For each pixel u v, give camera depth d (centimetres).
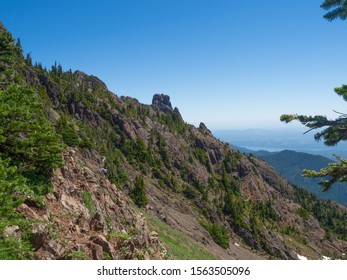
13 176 1310
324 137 1187
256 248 11638
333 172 1212
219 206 13050
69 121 10450
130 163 11938
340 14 1130
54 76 14262
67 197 1584
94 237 1195
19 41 11544
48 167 1577
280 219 15962
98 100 14750
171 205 9675
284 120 1175
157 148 14562
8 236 945
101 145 10456
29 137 1471
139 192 7575
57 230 1186
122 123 14012
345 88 1054
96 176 2416
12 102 1444
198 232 7362
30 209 1166
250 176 17588
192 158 15800
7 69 3909
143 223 2222
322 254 14238
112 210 2030
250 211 14650
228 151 18825
